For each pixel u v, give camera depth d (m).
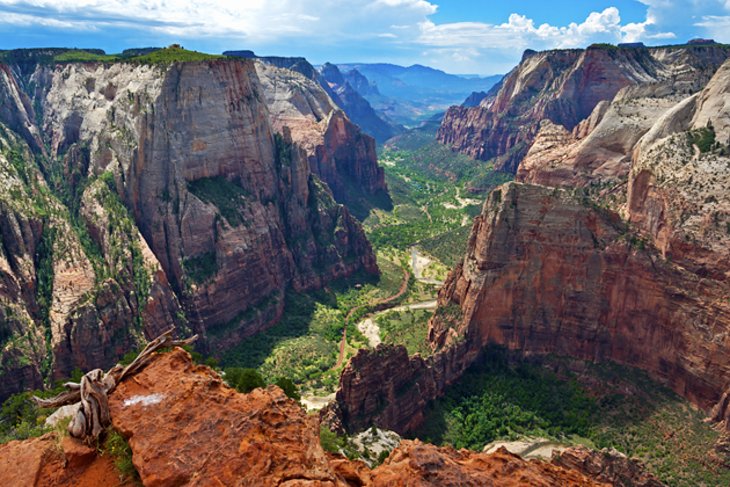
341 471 20.80
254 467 18.02
